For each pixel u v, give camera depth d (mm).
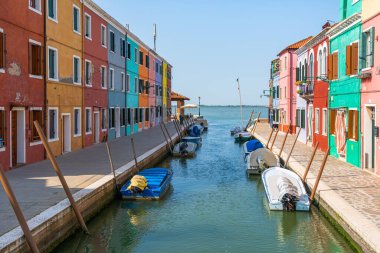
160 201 13906
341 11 18016
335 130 19078
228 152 28562
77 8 21266
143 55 38375
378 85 14062
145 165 19016
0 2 13930
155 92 45125
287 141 28328
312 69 24266
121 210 12852
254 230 10938
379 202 10633
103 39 26125
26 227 7438
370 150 15375
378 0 13891
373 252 7793
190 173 19812
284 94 35375
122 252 9492
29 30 16062
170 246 9867
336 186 12656
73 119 20797
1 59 13984
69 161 17312
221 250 9602
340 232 9953
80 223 10109
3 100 14227
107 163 16875
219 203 13805
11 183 12398
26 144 15898
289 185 12664
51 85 18062
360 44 15320
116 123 29609
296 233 10648
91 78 23516
